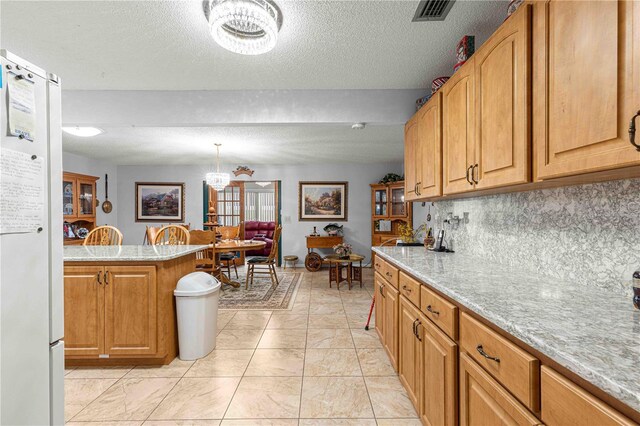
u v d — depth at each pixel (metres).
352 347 2.56
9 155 0.83
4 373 0.82
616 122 0.78
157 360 2.25
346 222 6.56
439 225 2.78
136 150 5.02
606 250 1.16
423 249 2.63
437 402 1.33
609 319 0.88
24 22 1.78
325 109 2.77
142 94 2.75
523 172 1.15
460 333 1.16
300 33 1.91
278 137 4.19
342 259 4.59
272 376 2.10
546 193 1.47
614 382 0.55
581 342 0.73
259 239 7.16
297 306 3.73
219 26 1.60
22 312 0.87
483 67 1.43
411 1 1.62
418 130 2.37
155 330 2.20
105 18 1.75
